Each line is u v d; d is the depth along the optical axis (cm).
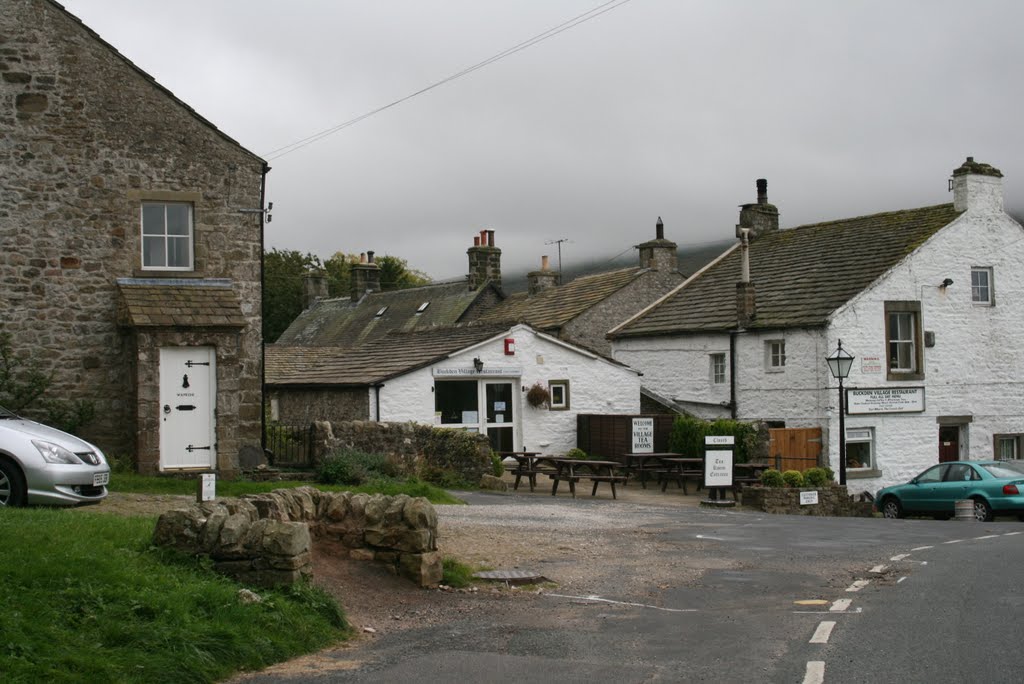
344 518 1162
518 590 1132
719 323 3195
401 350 3039
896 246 3045
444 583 1144
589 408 2953
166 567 942
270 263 7175
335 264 8512
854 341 2858
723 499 2311
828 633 902
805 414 2883
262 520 982
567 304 4278
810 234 3475
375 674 783
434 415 2703
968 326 3064
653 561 1340
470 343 2769
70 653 714
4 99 1998
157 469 1947
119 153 2069
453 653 855
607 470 2786
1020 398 3150
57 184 2023
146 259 2106
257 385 2139
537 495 2248
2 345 1959
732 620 986
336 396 2786
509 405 2855
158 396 1955
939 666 773
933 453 2983
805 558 1378
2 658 677
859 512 2475
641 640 902
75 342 2016
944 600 1044
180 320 1973
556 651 861
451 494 2108
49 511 1149
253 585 951
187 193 2114
